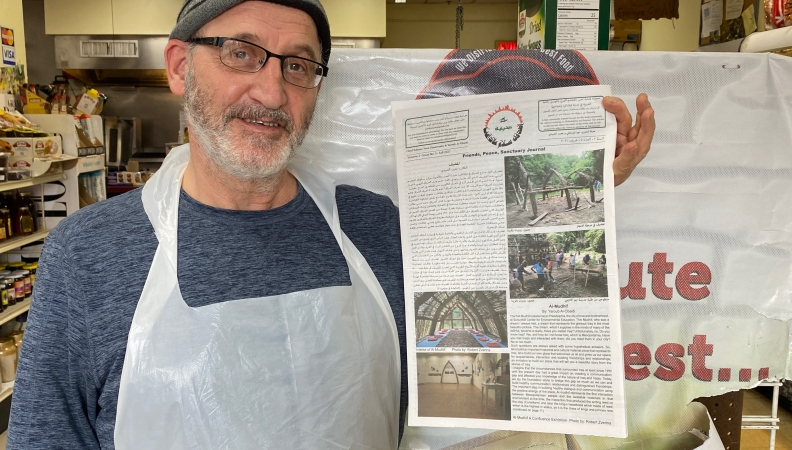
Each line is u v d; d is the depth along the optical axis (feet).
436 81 3.50
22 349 2.70
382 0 15.81
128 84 16.80
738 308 3.53
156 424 2.61
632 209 3.51
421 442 3.53
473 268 2.92
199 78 2.71
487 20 22.89
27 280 9.07
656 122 3.46
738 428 3.65
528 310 2.86
